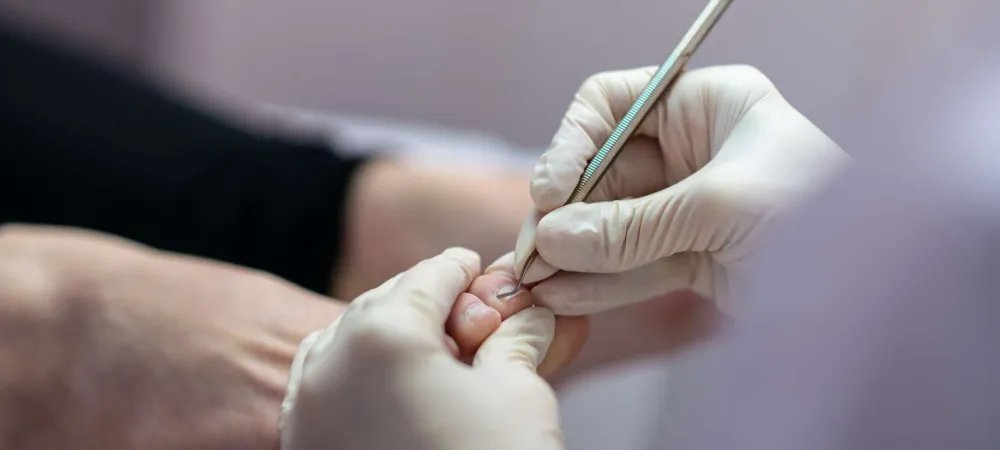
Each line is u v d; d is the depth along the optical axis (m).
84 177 0.61
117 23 0.99
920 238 0.34
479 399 0.39
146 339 0.47
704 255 0.44
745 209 0.40
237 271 0.50
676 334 0.51
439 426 0.39
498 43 0.81
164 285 0.49
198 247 0.60
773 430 0.37
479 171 0.60
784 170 0.40
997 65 0.35
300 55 0.92
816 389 0.36
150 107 0.66
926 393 0.34
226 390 0.46
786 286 0.37
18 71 0.64
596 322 0.51
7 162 0.62
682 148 0.44
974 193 0.34
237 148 0.63
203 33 0.96
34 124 0.62
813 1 0.63
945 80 0.35
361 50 0.89
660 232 0.41
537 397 0.39
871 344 0.35
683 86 0.43
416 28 0.86
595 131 0.43
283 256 0.59
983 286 0.33
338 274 0.59
